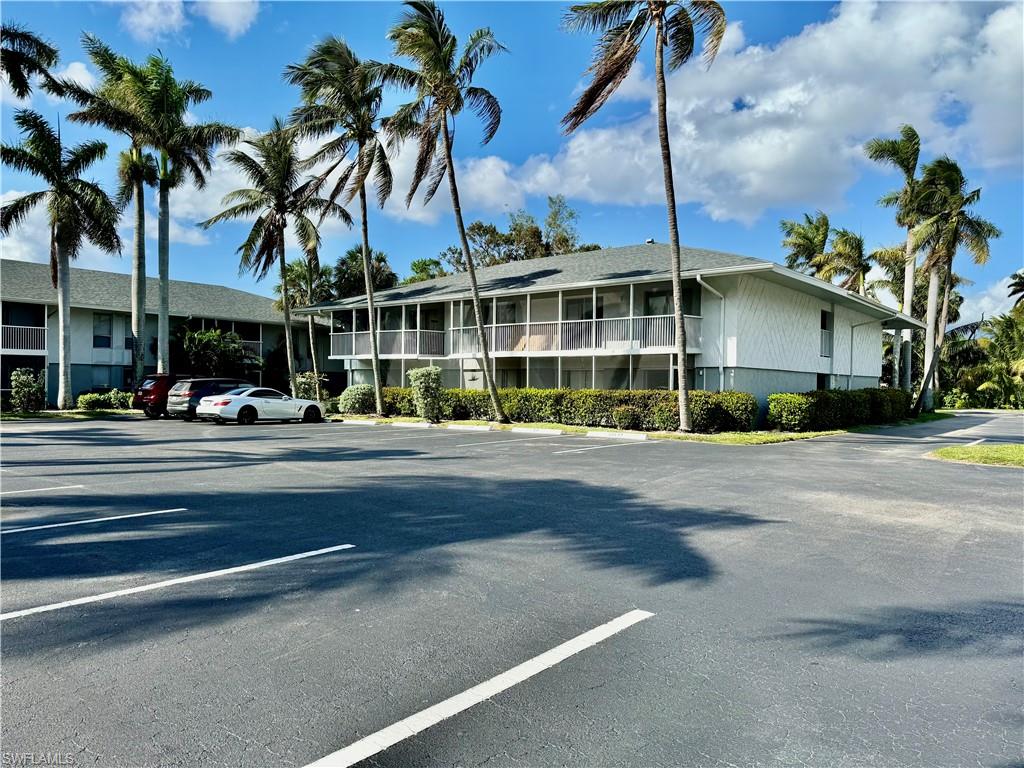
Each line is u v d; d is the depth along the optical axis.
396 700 3.03
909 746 2.67
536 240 50.16
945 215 28.03
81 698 3.01
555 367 26.11
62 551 5.54
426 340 28.52
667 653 3.56
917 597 4.49
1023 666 3.43
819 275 40.06
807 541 6.03
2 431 19.17
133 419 25.59
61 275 27.44
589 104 17.41
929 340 30.98
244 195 28.62
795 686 3.19
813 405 20.20
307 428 21.41
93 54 28.52
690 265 21.47
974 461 12.36
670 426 19.20
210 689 3.11
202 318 36.25
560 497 8.23
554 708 2.97
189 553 5.50
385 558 5.38
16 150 25.16
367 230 26.22
